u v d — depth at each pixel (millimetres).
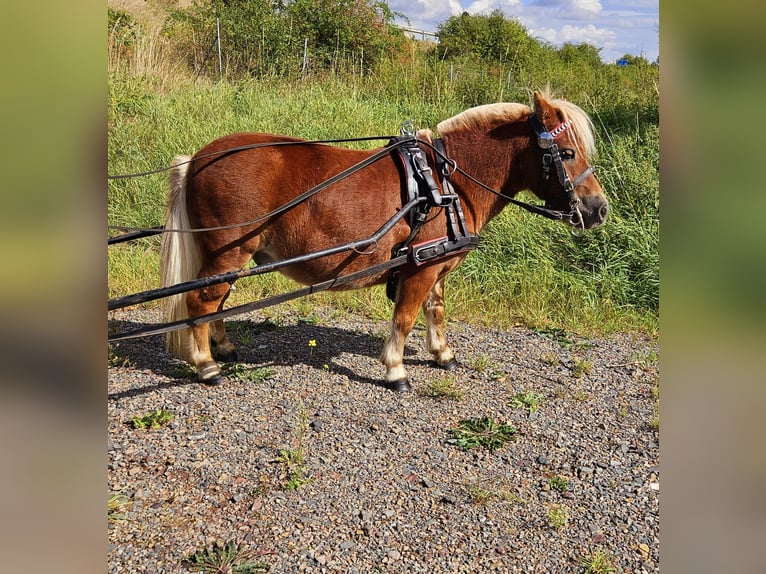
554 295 6250
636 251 6547
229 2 14289
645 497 3322
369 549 2869
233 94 10508
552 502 3271
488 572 2762
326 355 5012
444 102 11086
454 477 3459
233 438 3734
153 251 6957
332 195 3887
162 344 5094
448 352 4852
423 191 3963
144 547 2803
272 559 2773
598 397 4469
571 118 3994
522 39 16078
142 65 11641
